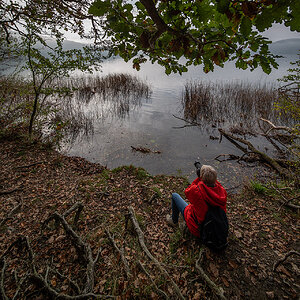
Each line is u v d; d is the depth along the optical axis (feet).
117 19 3.36
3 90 22.11
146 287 6.92
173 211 10.09
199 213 7.42
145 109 41.11
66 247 8.95
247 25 2.92
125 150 24.43
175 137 28.60
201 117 36.24
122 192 14.64
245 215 12.16
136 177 17.34
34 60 18.43
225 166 21.25
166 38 3.69
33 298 6.50
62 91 20.26
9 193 13.35
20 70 20.76
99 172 19.03
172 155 23.49
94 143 26.02
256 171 20.11
